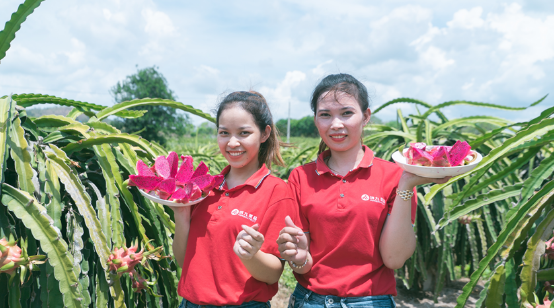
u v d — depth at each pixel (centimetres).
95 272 150
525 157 173
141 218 166
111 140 155
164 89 2292
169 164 127
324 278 134
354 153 146
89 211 134
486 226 332
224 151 135
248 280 128
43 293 122
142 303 165
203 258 130
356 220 131
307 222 143
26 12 145
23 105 184
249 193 133
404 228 126
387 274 137
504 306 172
